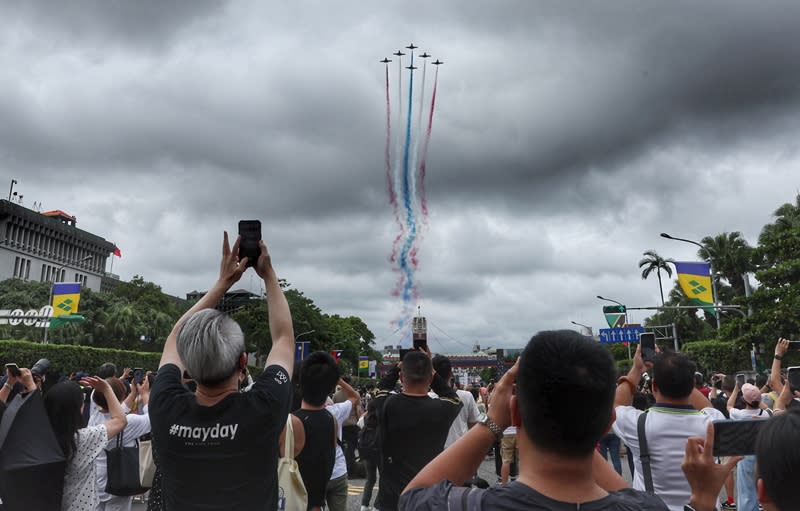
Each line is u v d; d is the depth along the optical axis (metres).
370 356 130.62
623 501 1.73
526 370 1.77
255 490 2.61
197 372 2.65
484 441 1.98
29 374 4.70
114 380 7.29
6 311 59.28
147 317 75.88
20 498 3.96
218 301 3.00
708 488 2.25
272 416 2.67
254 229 3.12
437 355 7.47
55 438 4.15
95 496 4.41
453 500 1.79
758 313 31.27
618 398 4.24
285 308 3.13
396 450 4.69
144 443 4.90
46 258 100.00
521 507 1.69
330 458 4.93
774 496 1.65
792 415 1.70
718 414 4.31
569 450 1.71
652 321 76.25
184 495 2.59
